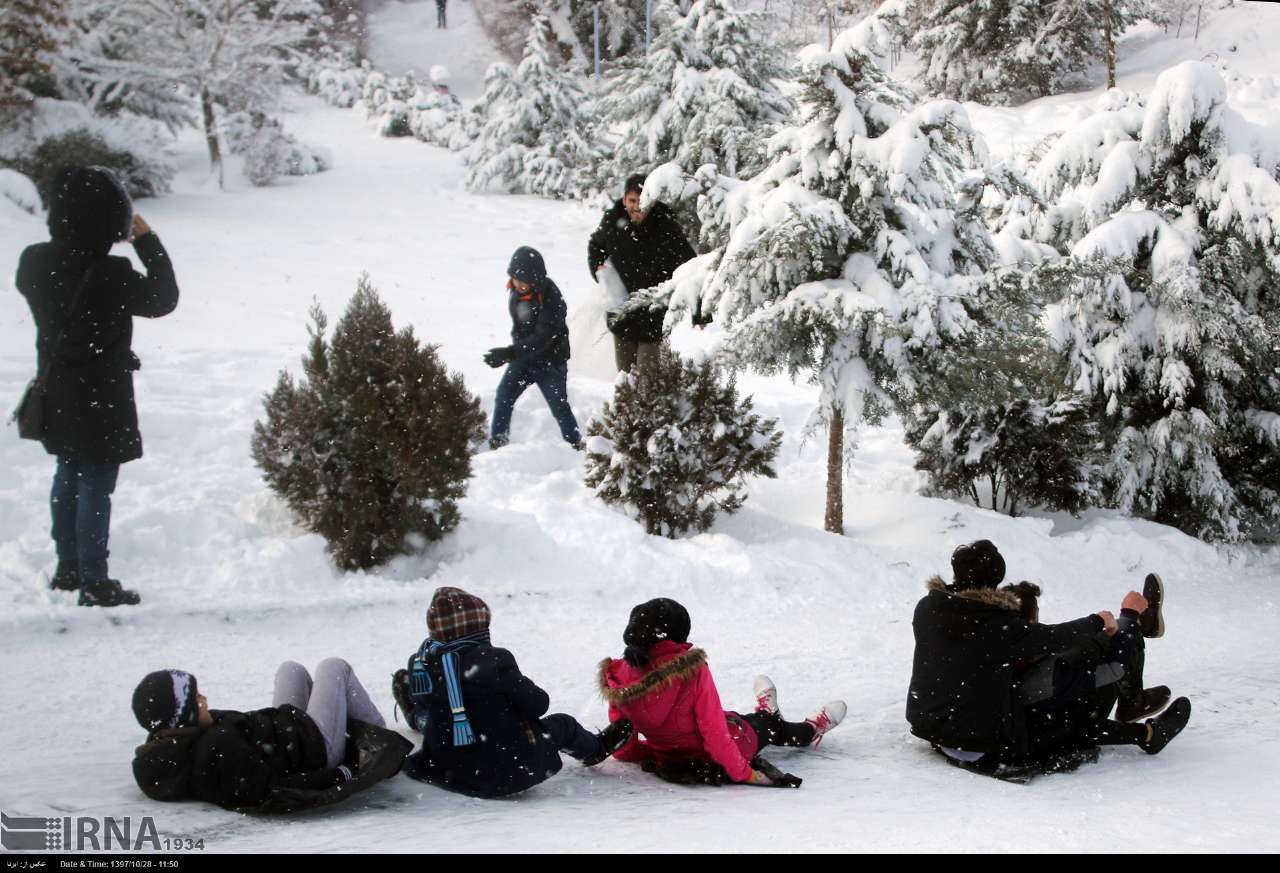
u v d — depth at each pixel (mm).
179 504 8453
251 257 18906
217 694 5832
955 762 5211
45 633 6516
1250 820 3895
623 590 8391
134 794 4160
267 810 3963
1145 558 10594
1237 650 7926
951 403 9633
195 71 27609
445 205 26234
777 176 9773
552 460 10672
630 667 4938
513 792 4523
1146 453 11562
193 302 15273
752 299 9656
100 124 24359
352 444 7984
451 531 8414
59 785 4277
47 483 8727
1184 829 3721
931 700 5246
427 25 50375
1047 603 9266
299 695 4496
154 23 27656
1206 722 6004
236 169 28641
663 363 9609
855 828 3762
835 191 9625
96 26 28578
